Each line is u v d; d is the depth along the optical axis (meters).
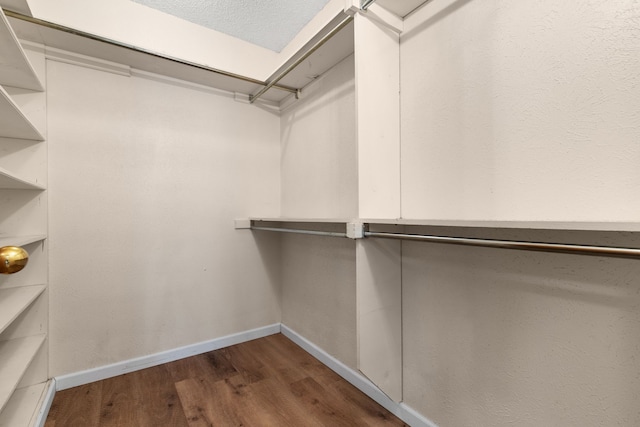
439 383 1.22
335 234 1.47
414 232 1.30
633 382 0.77
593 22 0.82
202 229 2.08
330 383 1.68
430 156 1.25
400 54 1.37
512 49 0.99
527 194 0.96
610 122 0.79
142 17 1.72
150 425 1.33
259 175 2.33
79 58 1.66
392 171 1.33
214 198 2.13
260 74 2.17
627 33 0.77
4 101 1.02
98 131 1.73
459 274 1.15
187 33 1.87
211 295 2.12
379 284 1.28
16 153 1.50
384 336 1.30
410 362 1.34
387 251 1.31
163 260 1.94
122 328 1.80
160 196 1.93
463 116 1.13
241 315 2.25
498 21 1.03
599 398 0.82
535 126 0.94
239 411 1.43
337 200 1.83
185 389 1.61
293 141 2.26
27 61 1.23
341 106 1.79
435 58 1.23
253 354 2.04
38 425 1.26
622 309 0.78
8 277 1.47
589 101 0.83
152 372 1.79
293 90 2.16
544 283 0.93
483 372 1.08
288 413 1.42
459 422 1.15
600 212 0.81
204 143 2.09
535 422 0.94
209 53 1.95
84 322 1.68
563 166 0.88
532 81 0.94
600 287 0.82
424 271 1.28
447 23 1.19
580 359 0.85
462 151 1.14
